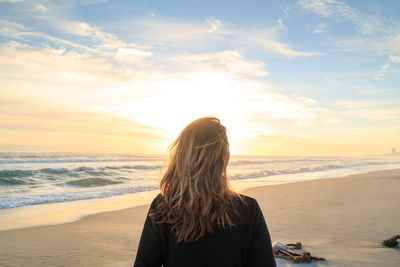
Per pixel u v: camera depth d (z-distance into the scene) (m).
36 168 20.56
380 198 9.92
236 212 1.10
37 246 5.46
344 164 42.62
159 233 1.13
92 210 9.03
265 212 7.93
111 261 4.63
